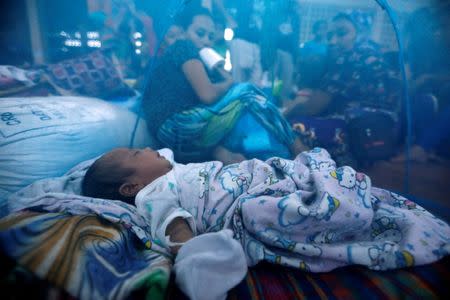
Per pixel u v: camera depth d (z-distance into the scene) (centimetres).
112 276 50
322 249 66
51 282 43
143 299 49
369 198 77
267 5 118
